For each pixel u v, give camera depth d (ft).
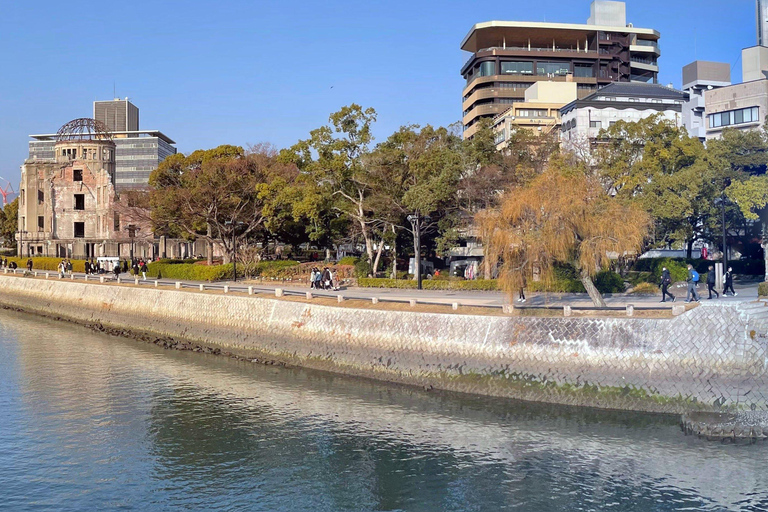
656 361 102.37
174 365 146.20
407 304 140.46
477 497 73.82
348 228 249.14
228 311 170.91
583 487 75.72
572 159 193.98
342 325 138.72
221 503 73.61
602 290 161.89
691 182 168.04
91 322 221.25
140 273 272.10
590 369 105.70
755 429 88.74
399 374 126.00
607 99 284.61
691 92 300.61
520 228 122.83
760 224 199.82
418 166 201.36
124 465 84.69
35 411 108.58
